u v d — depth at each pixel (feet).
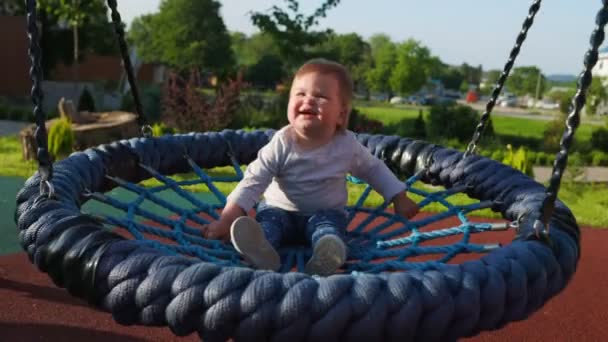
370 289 5.06
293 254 7.92
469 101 294.87
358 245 8.12
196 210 9.41
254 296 4.94
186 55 181.57
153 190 9.59
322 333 4.90
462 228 7.98
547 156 55.31
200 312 5.03
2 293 15.23
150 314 5.14
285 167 8.21
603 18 5.65
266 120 57.00
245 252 6.68
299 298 4.93
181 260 5.43
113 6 10.12
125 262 5.38
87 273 5.44
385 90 249.34
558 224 6.84
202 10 185.26
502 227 7.74
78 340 13.03
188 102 49.67
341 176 8.44
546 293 5.85
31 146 33.60
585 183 40.06
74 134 33.17
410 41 237.45
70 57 107.86
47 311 14.34
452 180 10.52
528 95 342.44
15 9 104.32
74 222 6.01
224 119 50.93
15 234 20.51
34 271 16.94
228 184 29.76
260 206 8.64
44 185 6.71
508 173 9.78
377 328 4.96
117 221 7.20
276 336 4.91
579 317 15.76
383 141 12.09
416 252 7.25
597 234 24.98
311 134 8.01
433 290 5.16
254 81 172.14
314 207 8.33
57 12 74.13
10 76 87.56
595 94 113.09
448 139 62.18
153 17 200.13
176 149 11.28
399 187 8.85
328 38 54.13
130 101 80.28
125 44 10.51
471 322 5.25
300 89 7.91
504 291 5.40
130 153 10.27
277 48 54.39
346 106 8.06
